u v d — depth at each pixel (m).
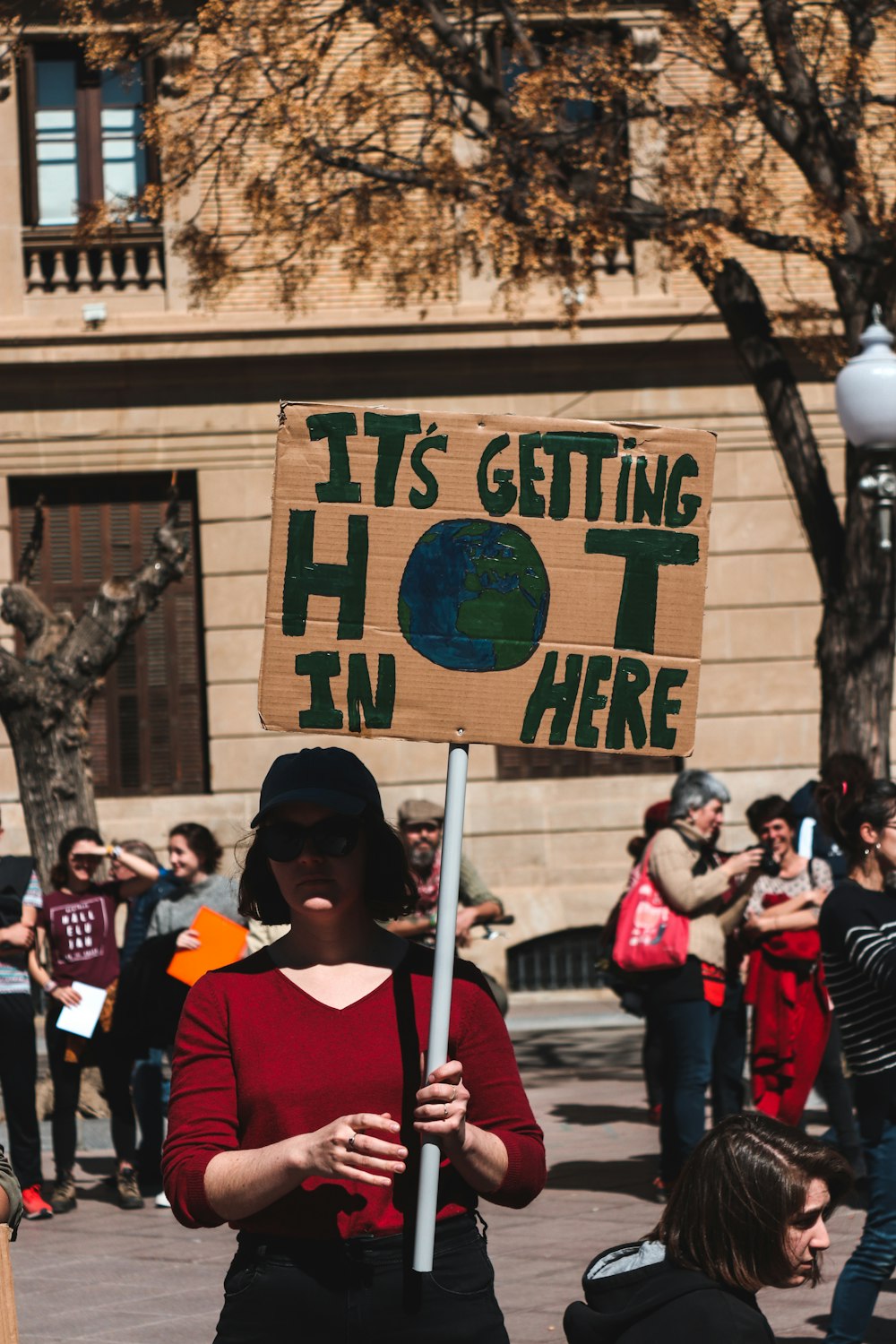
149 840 22.08
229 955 9.85
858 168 14.61
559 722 3.90
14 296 22.30
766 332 15.63
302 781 3.63
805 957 9.85
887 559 14.41
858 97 14.70
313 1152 3.22
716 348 22.42
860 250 14.78
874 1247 6.09
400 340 22.14
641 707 3.93
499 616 3.90
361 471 3.88
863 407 11.93
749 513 22.53
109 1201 10.91
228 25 15.28
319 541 3.87
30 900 10.40
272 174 15.79
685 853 9.41
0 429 22.22
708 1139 3.39
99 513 22.52
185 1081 3.50
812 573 22.52
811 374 22.33
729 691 22.52
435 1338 3.40
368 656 3.86
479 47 15.21
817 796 6.80
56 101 22.66
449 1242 3.49
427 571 3.88
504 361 22.34
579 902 22.31
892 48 19.48
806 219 14.14
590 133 14.92
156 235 22.33
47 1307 7.94
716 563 22.55
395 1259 3.42
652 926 9.33
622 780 22.50
